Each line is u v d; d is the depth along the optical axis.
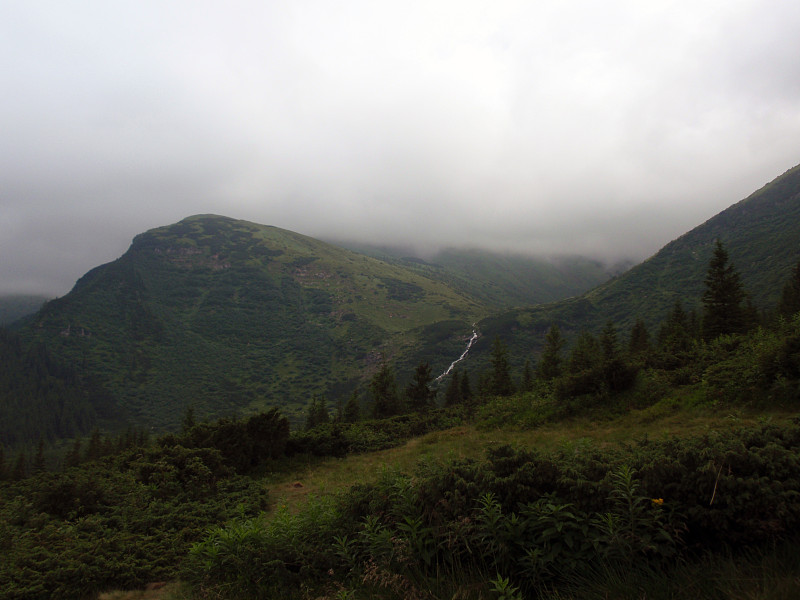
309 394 178.38
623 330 143.38
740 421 9.36
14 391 154.50
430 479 4.78
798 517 3.29
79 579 5.98
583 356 25.70
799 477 3.55
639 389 13.95
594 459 4.71
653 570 3.31
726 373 12.24
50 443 130.62
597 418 13.16
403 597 3.63
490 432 15.02
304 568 4.69
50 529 7.62
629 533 3.47
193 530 7.91
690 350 18.30
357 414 52.75
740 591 2.82
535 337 161.50
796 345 10.34
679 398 12.41
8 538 7.23
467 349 167.00
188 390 183.62
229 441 14.16
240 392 183.62
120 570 6.29
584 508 3.90
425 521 4.46
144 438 75.25
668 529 3.51
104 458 13.53
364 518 5.20
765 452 3.85
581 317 168.88
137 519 8.31
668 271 176.12
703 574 3.11
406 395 49.31
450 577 3.79
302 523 5.55
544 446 11.09
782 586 2.72
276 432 15.91
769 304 90.75
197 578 5.37
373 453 16.22
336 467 14.38
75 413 149.25
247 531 5.34
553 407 15.03
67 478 9.23
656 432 10.16
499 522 3.96
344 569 4.64
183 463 11.69
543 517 3.77
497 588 3.23
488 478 4.45
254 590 4.68
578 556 3.55
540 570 3.51
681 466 3.92
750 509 3.43
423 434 19.27
